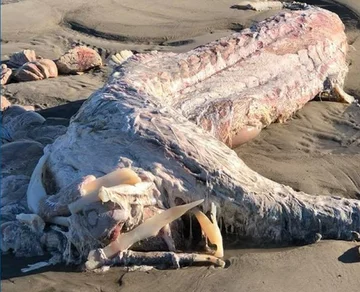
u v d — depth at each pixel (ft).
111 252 15.99
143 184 16.51
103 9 39.14
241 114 22.36
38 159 20.45
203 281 15.55
